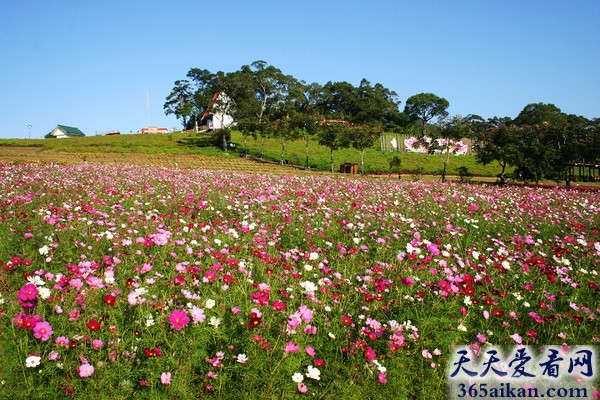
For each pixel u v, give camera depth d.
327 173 41.12
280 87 82.81
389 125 93.62
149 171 22.48
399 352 3.61
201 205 9.28
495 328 4.09
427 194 15.73
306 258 5.63
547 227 9.35
